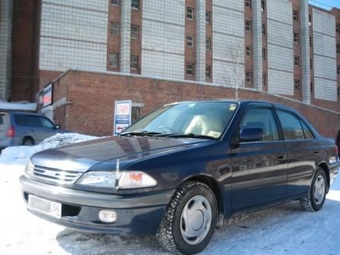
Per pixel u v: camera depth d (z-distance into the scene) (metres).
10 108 32.50
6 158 11.42
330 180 6.34
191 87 26.12
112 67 38.88
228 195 4.16
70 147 4.30
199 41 44.03
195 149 3.93
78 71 22.06
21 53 40.69
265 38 50.78
